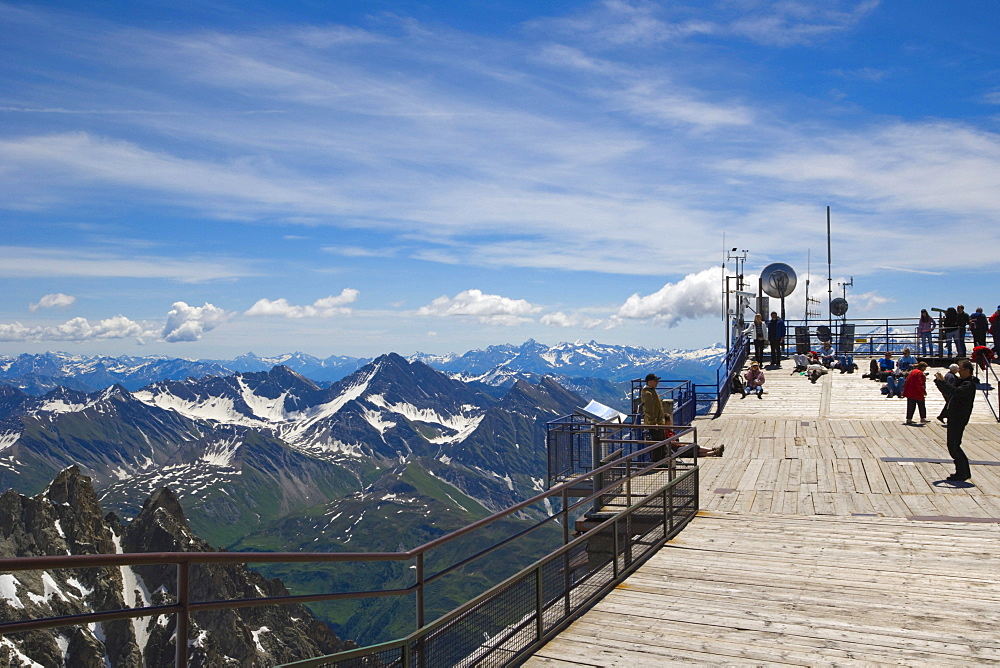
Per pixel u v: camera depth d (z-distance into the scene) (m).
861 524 12.95
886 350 45.84
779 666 7.19
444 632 7.15
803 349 43.03
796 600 9.09
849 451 20.91
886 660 7.26
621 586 9.88
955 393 16.19
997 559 10.59
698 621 8.48
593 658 7.55
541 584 8.21
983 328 35.97
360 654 6.17
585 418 20.25
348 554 5.93
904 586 9.50
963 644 7.60
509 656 7.55
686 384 29.41
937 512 13.67
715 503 15.19
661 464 12.50
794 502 14.98
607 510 13.66
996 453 19.69
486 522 7.88
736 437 24.47
